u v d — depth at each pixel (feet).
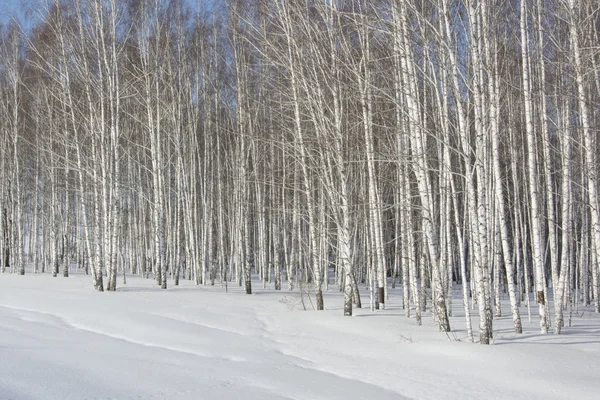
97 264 69.92
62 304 54.70
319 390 27.37
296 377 29.91
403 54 41.19
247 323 47.24
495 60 41.81
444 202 53.47
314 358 34.86
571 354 34.01
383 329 42.39
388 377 30.12
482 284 36.70
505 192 88.74
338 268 85.20
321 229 61.16
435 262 41.81
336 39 53.62
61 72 75.87
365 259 93.35
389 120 55.36
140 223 107.65
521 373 29.91
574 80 48.03
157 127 83.61
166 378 28.40
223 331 43.78
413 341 38.17
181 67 92.84
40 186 113.19
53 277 90.12
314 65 52.75
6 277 86.99
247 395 26.00
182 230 116.88
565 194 47.57
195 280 87.30
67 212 96.37
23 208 112.78
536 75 53.42
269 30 63.82
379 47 53.62
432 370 31.27
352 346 37.78
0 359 30.17
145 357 33.32
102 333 41.65
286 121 67.92
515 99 64.23
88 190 88.99
